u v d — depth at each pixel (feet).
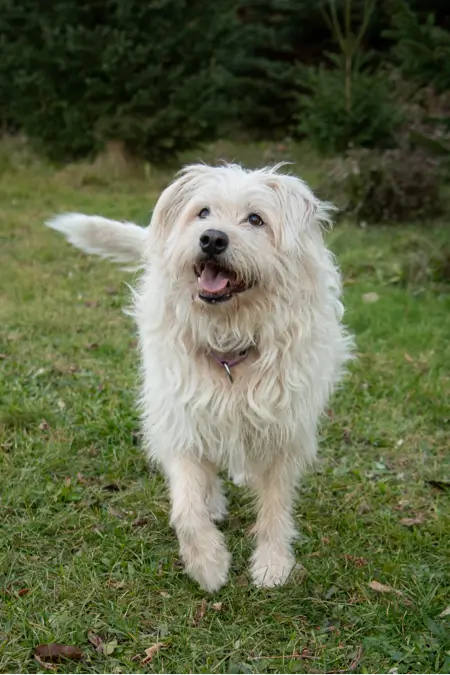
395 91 41.37
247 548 11.65
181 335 10.66
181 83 40.55
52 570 10.67
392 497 13.07
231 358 10.75
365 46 53.57
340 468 13.92
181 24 40.55
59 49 39.83
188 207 10.74
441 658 9.27
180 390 10.73
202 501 10.81
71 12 40.40
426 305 22.54
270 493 11.37
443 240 28.71
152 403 11.29
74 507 12.26
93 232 13.39
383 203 32.65
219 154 46.85
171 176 41.70
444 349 19.39
